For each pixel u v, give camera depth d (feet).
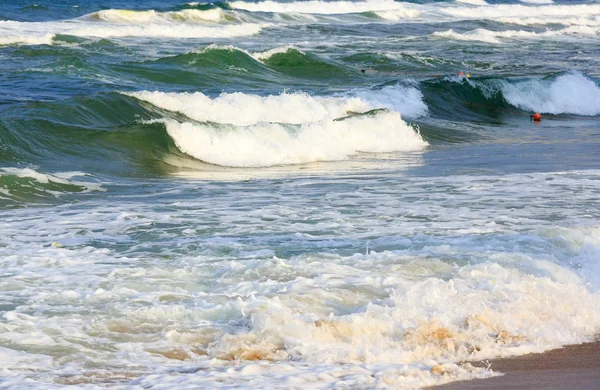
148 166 99.45
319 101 136.98
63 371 34.76
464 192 80.59
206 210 72.08
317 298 44.86
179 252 56.39
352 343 38.17
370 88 161.68
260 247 57.41
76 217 69.56
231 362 36.17
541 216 68.08
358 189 83.56
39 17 283.79
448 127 142.10
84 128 106.93
